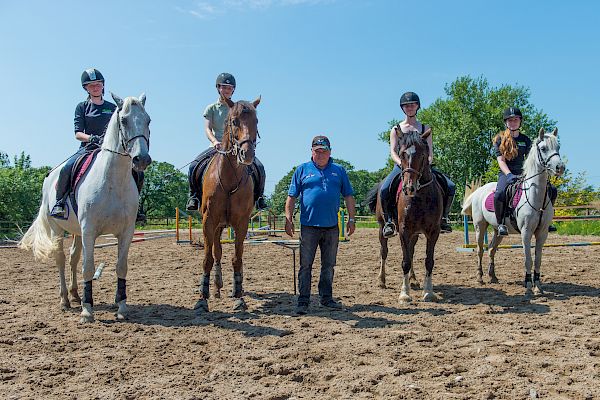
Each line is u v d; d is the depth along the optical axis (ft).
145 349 18.66
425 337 19.38
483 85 179.73
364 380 15.03
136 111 21.59
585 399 13.55
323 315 23.62
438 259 43.65
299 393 14.40
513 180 28.66
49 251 25.04
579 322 21.50
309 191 24.36
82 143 25.59
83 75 25.31
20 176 106.52
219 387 14.90
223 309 25.04
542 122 174.50
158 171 291.38
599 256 43.65
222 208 24.25
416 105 27.22
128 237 23.56
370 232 87.35
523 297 27.07
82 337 20.31
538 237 27.73
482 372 15.56
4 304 27.14
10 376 15.93
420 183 25.14
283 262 44.04
